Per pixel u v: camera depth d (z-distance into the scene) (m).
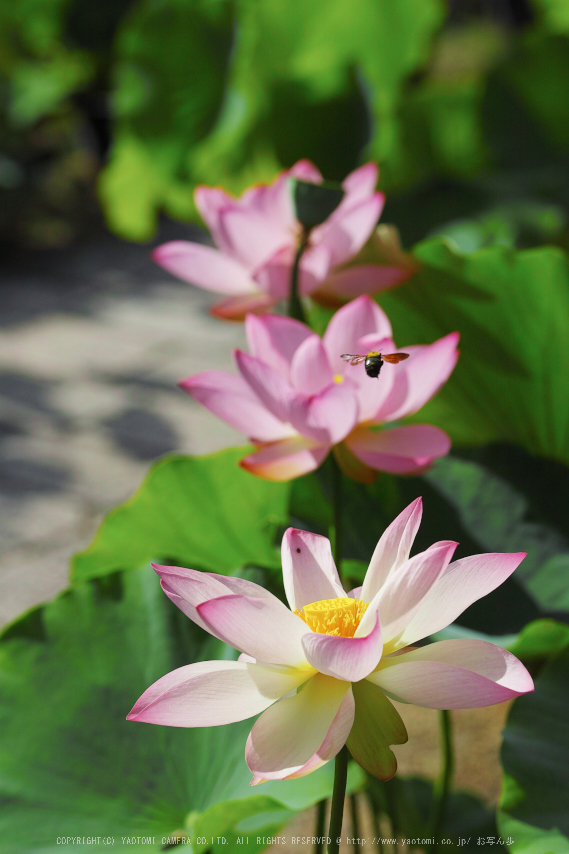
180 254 1.47
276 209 1.44
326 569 1.17
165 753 1.30
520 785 1.26
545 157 3.26
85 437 4.43
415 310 1.55
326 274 1.42
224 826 1.23
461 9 7.61
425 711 2.32
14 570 3.31
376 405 1.32
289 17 3.18
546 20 3.86
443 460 1.45
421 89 3.55
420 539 1.41
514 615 1.36
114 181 3.90
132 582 1.35
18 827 1.25
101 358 5.39
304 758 1.11
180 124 3.75
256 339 1.34
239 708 1.13
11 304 6.39
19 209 7.60
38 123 7.65
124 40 3.60
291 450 1.32
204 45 3.58
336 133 3.45
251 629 1.12
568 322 1.45
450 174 3.38
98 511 3.74
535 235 3.20
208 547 1.47
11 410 4.74
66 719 1.30
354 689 1.13
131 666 1.32
